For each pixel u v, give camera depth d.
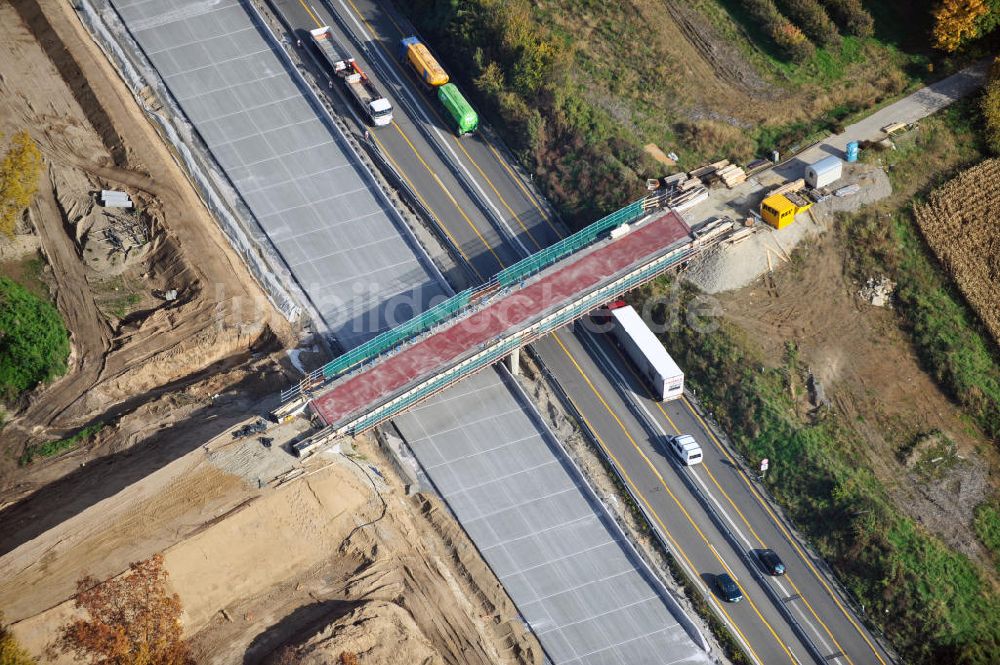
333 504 89.12
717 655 88.31
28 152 102.56
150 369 99.06
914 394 100.62
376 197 112.50
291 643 81.44
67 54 114.50
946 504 94.62
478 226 111.00
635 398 101.75
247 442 90.94
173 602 81.38
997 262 105.94
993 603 89.88
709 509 95.56
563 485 96.44
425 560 90.19
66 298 102.25
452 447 98.12
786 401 99.88
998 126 111.56
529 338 98.88
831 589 91.69
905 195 109.56
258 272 106.62
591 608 90.19
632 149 111.88
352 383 95.44
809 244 107.06
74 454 93.56
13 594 80.38
